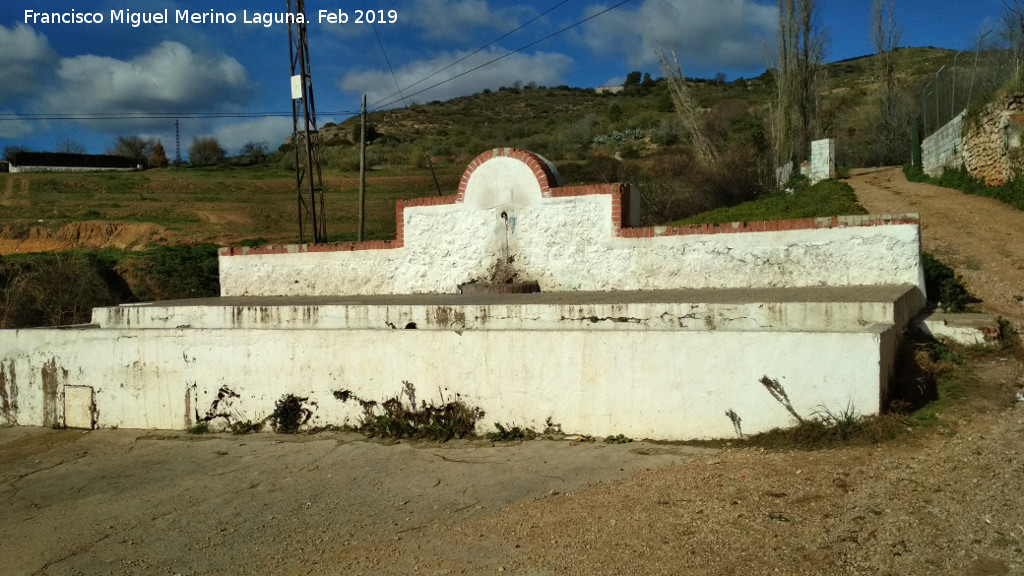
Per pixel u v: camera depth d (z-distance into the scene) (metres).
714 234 10.28
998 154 17.44
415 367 8.48
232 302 12.00
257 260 13.78
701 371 7.01
